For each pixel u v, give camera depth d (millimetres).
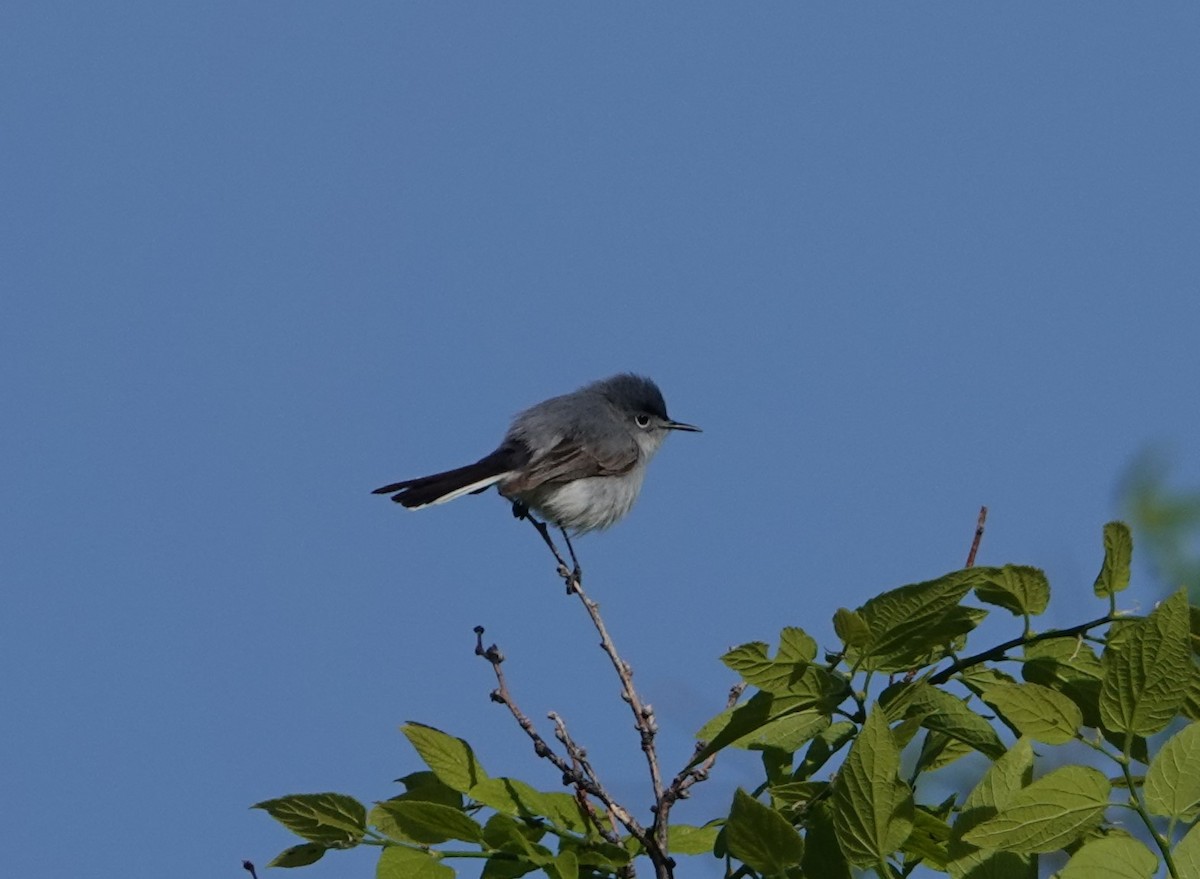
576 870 7602
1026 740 6895
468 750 8414
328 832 7840
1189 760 6348
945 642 7863
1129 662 6543
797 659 7590
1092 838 6672
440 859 7918
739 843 6816
